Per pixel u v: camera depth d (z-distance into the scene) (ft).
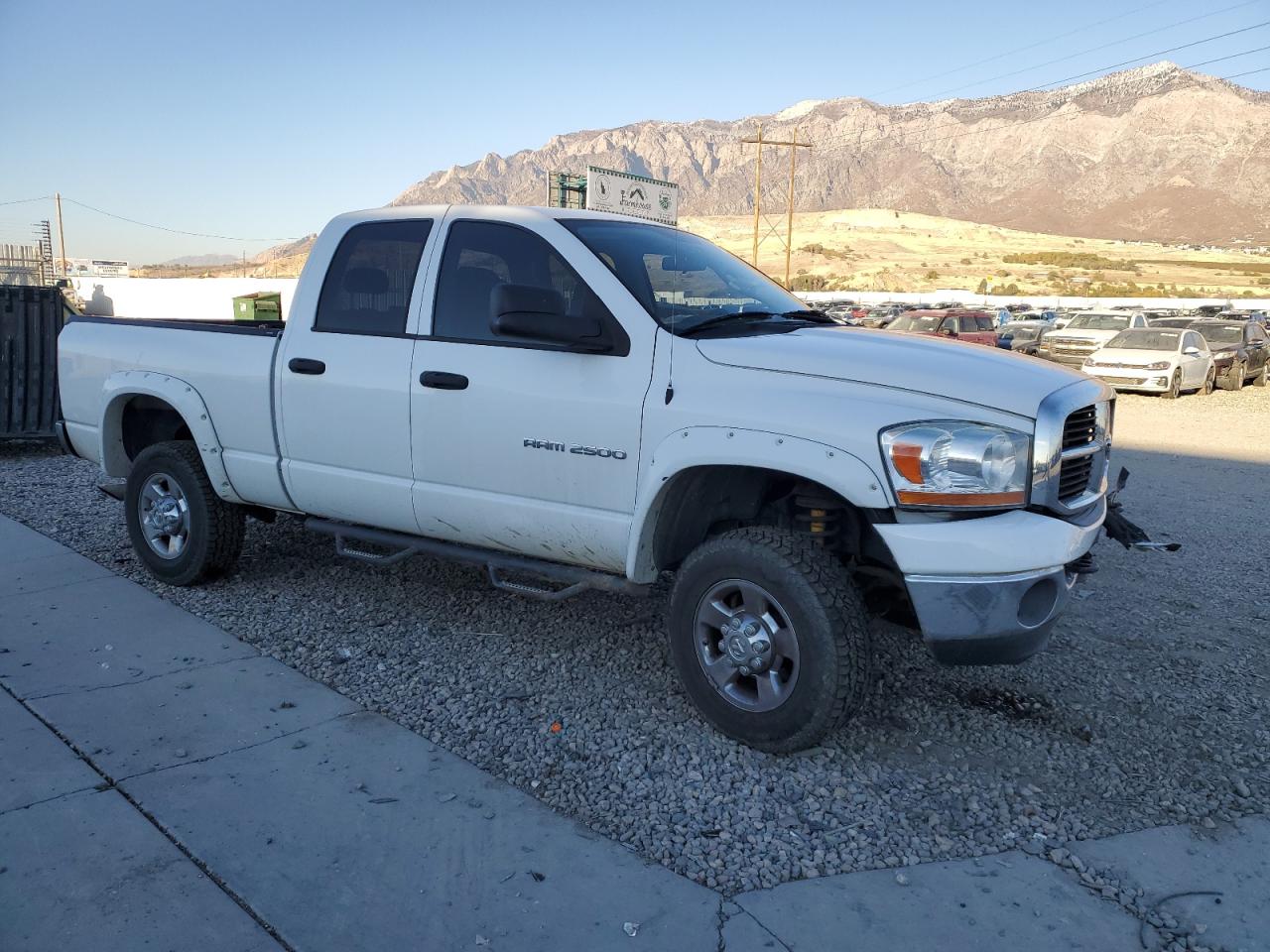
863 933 8.99
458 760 12.01
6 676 14.12
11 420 32.55
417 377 14.58
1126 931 9.12
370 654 15.33
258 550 20.90
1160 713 13.88
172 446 18.07
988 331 90.63
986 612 11.09
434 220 15.12
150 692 13.70
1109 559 22.29
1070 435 12.16
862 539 12.71
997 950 8.80
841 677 11.48
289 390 16.08
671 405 12.39
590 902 9.32
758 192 191.62
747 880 9.77
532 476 13.67
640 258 14.05
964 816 11.07
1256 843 10.68
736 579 12.12
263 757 11.93
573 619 17.15
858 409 11.39
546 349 13.47
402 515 15.25
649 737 12.74
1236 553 22.90
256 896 9.27
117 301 143.23
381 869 9.75
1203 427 49.62
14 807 10.64
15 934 8.62
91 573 19.22
